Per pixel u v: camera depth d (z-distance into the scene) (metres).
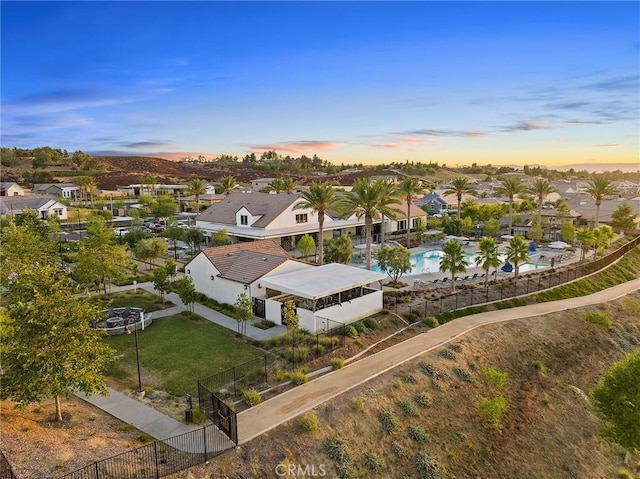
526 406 24.41
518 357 28.61
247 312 27.34
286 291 29.28
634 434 20.27
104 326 28.16
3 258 32.81
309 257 52.53
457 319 33.16
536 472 20.41
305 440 17.44
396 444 18.91
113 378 21.84
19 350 15.70
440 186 147.12
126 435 16.92
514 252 43.31
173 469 14.96
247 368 22.97
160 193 126.56
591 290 43.81
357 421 19.19
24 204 83.62
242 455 16.09
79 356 16.56
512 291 39.66
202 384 21.25
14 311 16.19
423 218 75.06
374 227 69.06
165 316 31.52
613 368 22.06
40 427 16.42
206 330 28.66
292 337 26.58
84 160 185.75
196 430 16.81
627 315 38.53
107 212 84.31
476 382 24.73
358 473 17.08
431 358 25.70
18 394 15.59
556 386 26.86
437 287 40.47
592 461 22.14
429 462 18.61
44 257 35.88
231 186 85.94
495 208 77.19
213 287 34.84
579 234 53.12
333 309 29.06
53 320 16.14
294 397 20.39
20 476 13.36
